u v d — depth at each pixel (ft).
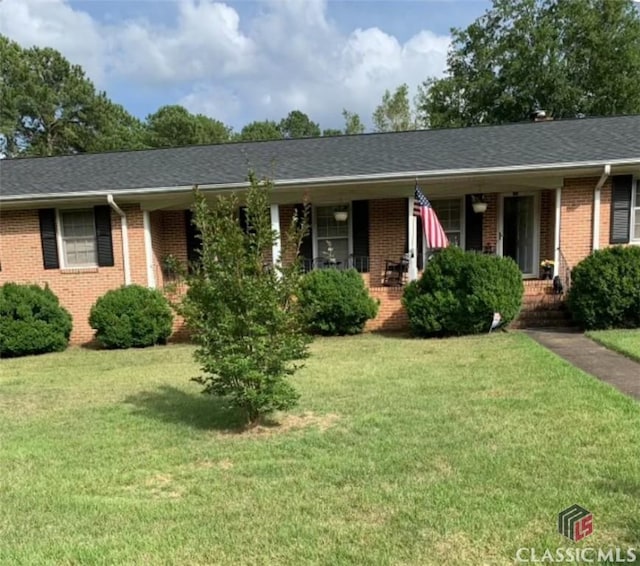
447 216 40.88
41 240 37.19
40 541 9.58
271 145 44.75
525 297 33.40
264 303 15.05
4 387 23.13
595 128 39.34
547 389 17.65
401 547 8.75
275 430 15.30
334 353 27.27
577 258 34.63
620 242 34.27
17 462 13.56
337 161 37.52
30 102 132.05
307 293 33.12
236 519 10.01
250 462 12.90
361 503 10.37
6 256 37.42
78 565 8.77
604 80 84.94
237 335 15.25
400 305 35.12
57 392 21.79
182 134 171.63
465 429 14.23
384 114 124.57
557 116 89.04
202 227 15.65
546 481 10.84
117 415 17.66
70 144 142.82
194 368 25.99
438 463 12.10
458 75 102.83
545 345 26.27
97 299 35.06
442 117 102.47
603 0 84.38
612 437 13.02
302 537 9.23
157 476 12.37
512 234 40.73
